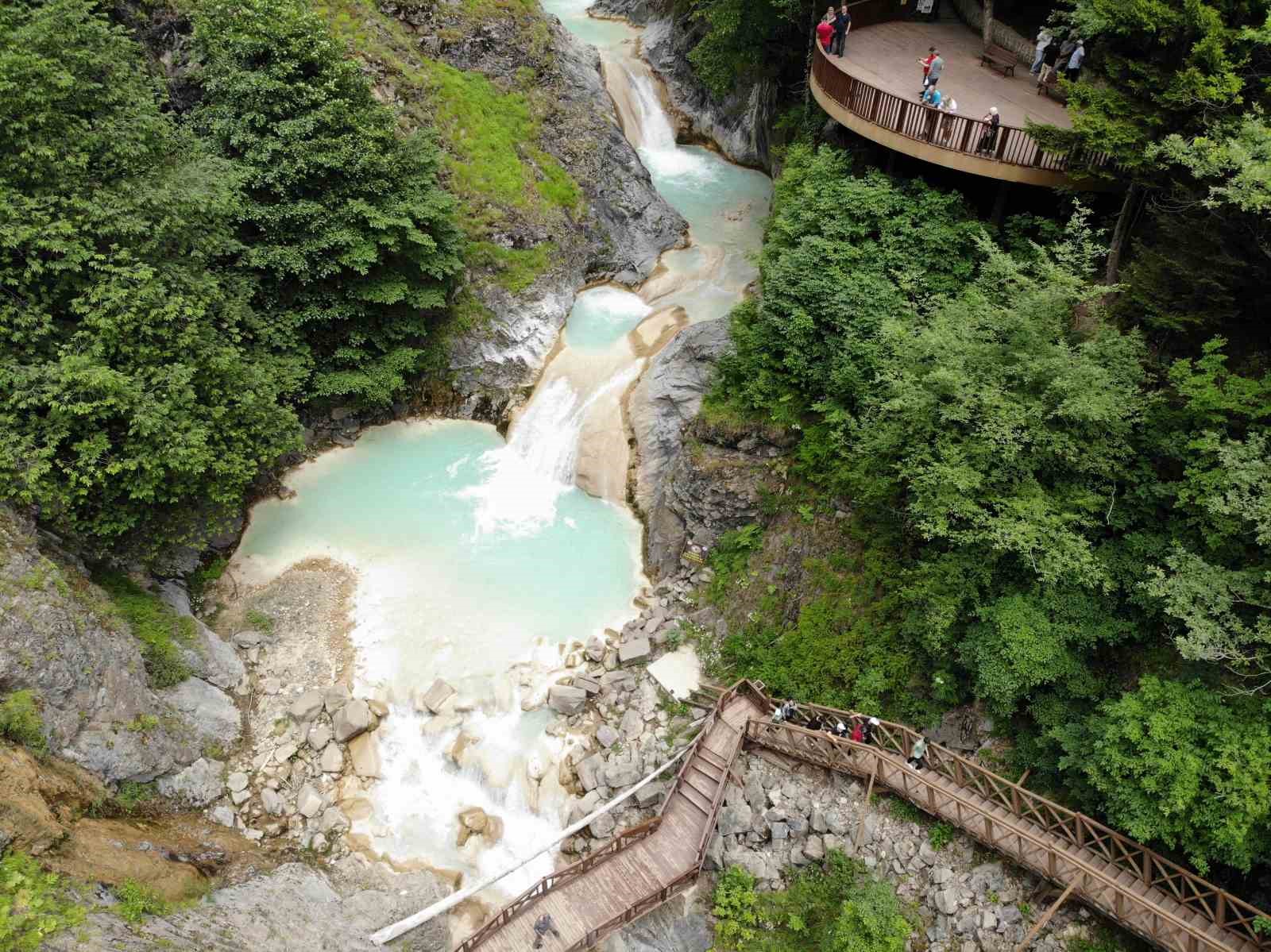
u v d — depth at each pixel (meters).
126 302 20.56
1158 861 17.14
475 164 35.34
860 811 20.77
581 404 31.89
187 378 21.36
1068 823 18.58
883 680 22.22
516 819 22.55
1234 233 17.94
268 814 21.70
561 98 39.19
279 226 26.97
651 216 38.41
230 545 27.64
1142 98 20.14
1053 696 19.31
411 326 31.11
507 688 24.69
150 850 18.56
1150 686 17.17
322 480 30.47
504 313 33.78
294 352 28.62
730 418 27.05
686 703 24.41
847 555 24.36
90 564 22.30
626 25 52.41
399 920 19.61
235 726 22.89
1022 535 18.53
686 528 28.00
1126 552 19.00
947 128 24.53
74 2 21.78
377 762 23.09
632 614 27.19
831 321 24.64
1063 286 19.64
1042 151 22.92
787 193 27.95
